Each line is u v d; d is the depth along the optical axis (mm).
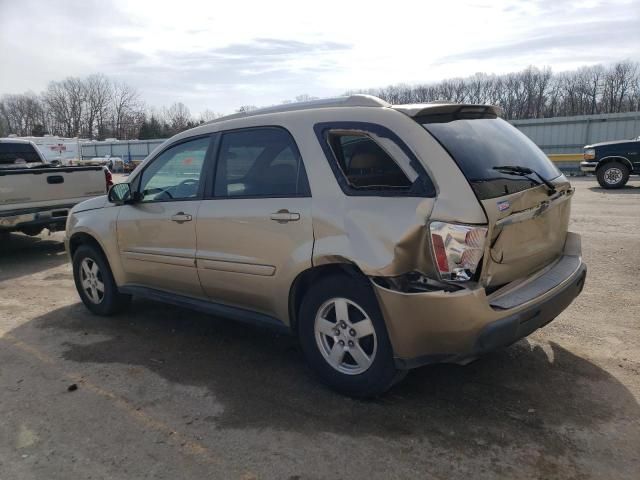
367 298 3143
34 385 3797
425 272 2908
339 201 3213
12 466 2838
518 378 3609
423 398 3391
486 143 3293
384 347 3131
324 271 3375
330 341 3477
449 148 2990
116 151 55906
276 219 3477
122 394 3617
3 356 4363
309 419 3201
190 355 4270
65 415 3355
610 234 8188
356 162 3213
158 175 4473
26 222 7848
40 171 7984
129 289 4918
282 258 3479
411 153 3006
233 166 3883
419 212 2889
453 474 2641
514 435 2949
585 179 20000
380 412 3244
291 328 3662
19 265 7887
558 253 3787
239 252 3750
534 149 3797
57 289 6457
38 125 95250
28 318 5352
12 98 103312
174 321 5125
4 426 3246
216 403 3447
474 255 2830
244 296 3846
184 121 89625
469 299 2814
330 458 2807
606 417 3094
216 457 2854
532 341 4203
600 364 3771
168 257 4328
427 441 2924
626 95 62906
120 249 4812
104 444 3018
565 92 65312
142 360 4199
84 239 5277
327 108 3459
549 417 3115
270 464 2775
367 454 2830
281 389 3607
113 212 4867
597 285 5602
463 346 2926
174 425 3193
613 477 2576
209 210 3936
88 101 97875
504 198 2980
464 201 2830
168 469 2764
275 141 3637
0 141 10562
